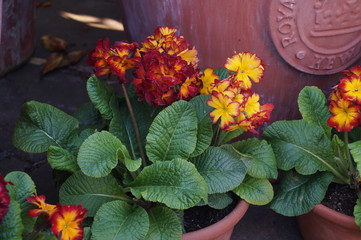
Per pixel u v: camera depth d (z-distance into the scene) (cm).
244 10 94
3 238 72
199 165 87
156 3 99
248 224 104
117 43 85
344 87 83
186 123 85
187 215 92
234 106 78
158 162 82
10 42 134
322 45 97
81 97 134
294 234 103
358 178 90
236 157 86
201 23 97
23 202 77
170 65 80
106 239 79
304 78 101
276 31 94
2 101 131
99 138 81
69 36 158
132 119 89
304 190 92
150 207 88
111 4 179
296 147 93
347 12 95
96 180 85
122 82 85
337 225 90
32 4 138
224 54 98
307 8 93
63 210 71
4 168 113
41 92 135
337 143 93
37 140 88
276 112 105
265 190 88
